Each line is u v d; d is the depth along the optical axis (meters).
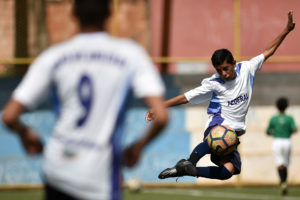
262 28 49.03
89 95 10.22
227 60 21.12
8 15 49.78
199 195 40.56
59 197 10.26
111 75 10.24
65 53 10.39
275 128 42.38
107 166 10.12
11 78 47.34
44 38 49.69
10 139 45.25
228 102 21.84
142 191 43.28
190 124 46.44
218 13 49.03
